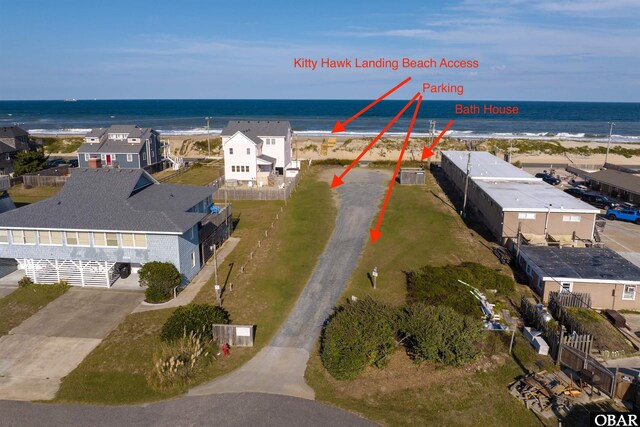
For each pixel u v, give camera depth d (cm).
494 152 10088
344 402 2027
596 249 3525
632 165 9150
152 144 7612
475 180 5103
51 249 3155
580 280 2917
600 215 5097
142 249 3112
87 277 3188
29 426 1875
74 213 3216
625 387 1988
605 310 2866
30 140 8538
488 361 2302
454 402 2016
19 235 3150
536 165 8694
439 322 2377
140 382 2164
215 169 7888
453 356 2233
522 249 3528
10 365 2306
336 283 3269
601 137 13100
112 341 2495
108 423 1894
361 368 2188
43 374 2238
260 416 1931
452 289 2992
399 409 1981
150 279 2928
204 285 3222
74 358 2366
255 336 2578
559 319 2716
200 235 3516
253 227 4553
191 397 2062
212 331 2478
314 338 2566
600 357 2347
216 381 2178
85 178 3603
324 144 10594
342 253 3856
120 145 7206
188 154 10300
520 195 4384
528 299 3005
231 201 5628
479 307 2803
